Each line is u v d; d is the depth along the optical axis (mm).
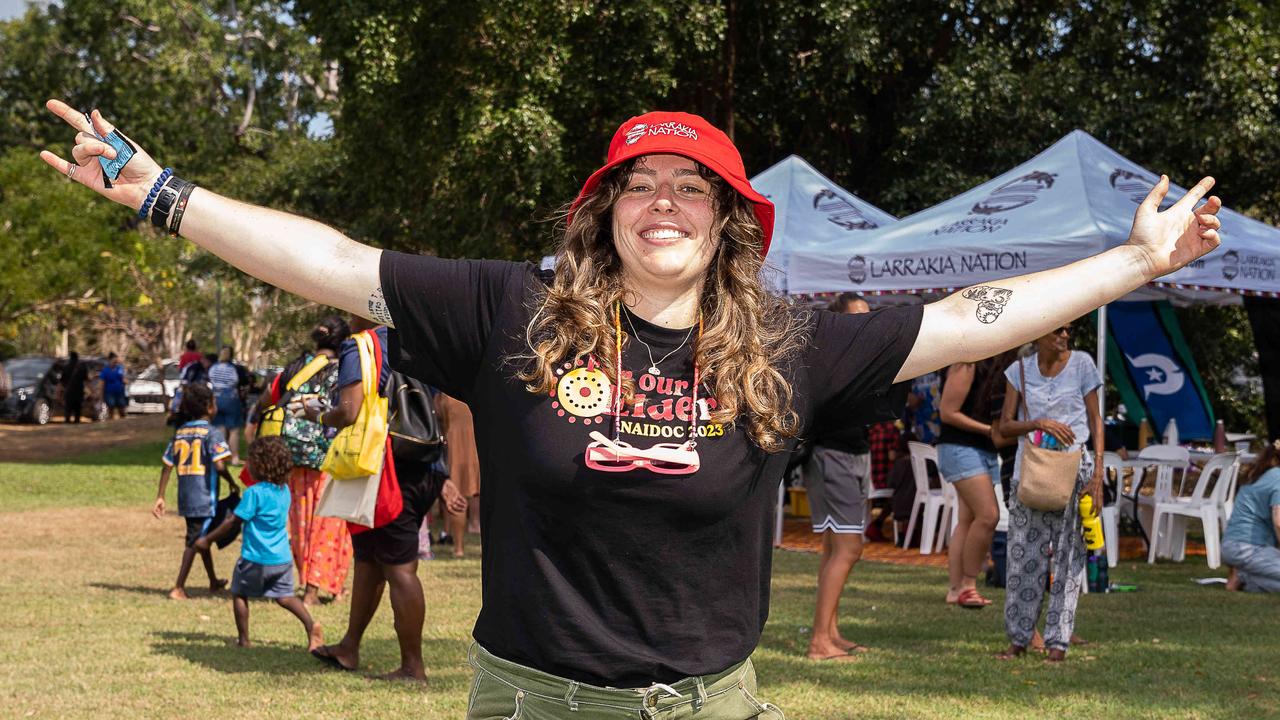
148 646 6984
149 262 37281
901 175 18625
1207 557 10422
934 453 11438
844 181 19672
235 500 8859
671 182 2344
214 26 33469
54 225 32750
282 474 6859
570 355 2240
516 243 18812
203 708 5551
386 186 19375
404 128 17938
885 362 2369
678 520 2184
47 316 41125
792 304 2428
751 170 20453
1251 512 9039
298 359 8617
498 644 2244
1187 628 7547
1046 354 6625
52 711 5477
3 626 7598
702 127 2373
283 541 6848
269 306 40031
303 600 8484
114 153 2301
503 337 2277
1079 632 7418
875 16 17312
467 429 10781
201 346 60281
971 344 2375
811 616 7953
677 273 2289
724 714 2242
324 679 6156
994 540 9398
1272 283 9914
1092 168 10461
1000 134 17453
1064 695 5801
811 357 2348
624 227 2320
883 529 13250
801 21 17734
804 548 11867
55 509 15078
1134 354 14078
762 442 2215
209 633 7422
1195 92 17391
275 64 34188
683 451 2184
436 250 19141
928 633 7383
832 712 5461
